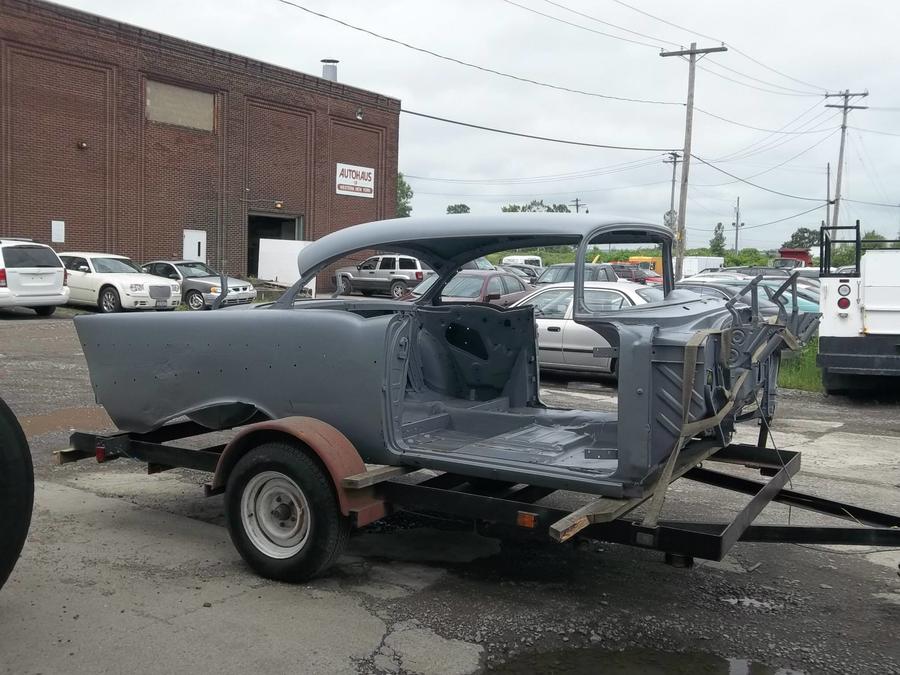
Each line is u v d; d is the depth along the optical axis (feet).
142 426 18.15
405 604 14.52
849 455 27.35
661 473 14.08
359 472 14.92
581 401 35.27
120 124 88.17
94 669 11.93
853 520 16.10
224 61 97.19
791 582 16.05
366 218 116.78
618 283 31.55
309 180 108.37
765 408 17.72
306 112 107.14
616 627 13.82
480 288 42.96
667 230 18.61
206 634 13.10
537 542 18.02
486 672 12.21
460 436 17.61
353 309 20.39
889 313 35.04
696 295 18.24
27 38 79.82
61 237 84.02
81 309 72.54
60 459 19.13
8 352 44.11
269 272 96.73
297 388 16.02
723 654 12.97
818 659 12.85
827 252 36.14
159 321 17.49
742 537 14.34
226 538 17.76
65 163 83.97
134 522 18.69
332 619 13.79
